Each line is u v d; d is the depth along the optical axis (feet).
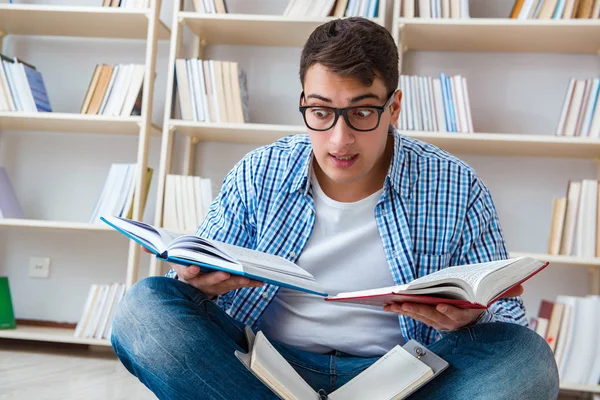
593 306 7.15
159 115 8.93
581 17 7.52
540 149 7.86
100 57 9.11
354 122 3.50
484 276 2.91
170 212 7.91
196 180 7.92
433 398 3.25
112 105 8.23
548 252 7.53
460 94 7.57
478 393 3.16
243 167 4.34
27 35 9.17
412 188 4.06
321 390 3.39
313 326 3.97
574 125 7.43
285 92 8.77
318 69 3.47
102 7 8.13
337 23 3.59
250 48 8.84
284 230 4.09
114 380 6.60
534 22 7.41
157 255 3.33
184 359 3.27
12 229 9.02
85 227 8.02
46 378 6.45
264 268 3.19
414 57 8.51
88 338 7.97
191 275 3.35
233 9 8.85
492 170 8.38
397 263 3.95
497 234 4.10
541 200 8.28
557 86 8.32
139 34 8.91
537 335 3.35
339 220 4.05
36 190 9.03
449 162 4.10
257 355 3.15
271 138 8.37
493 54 8.42
